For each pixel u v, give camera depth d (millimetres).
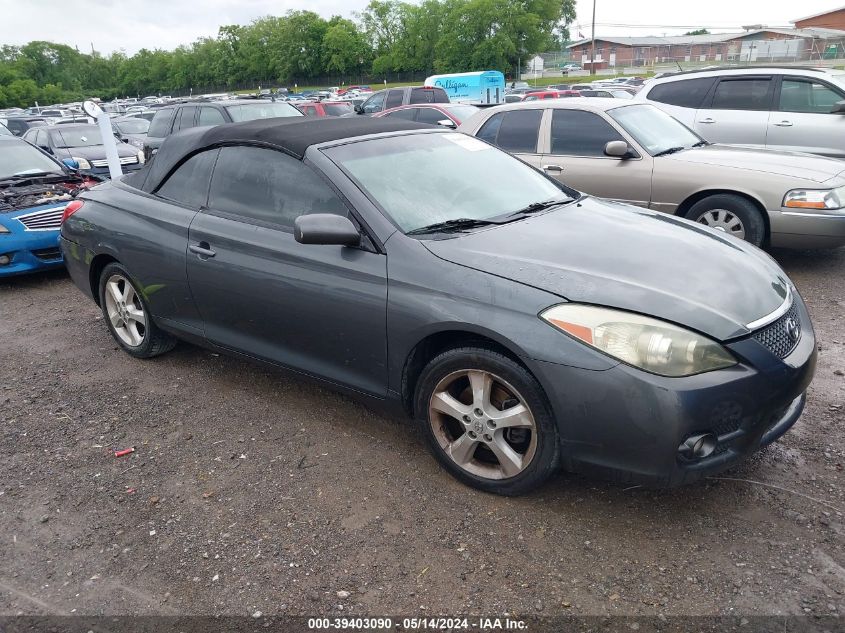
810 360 2855
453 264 2977
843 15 72438
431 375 3051
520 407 2834
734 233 6113
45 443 3727
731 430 2613
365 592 2539
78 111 37344
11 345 5312
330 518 2963
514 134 7250
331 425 3777
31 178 8172
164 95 121750
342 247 3287
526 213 3553
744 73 8617
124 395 4273
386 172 3527
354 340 3275
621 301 2637
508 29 72312
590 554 2672
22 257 6973
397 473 3281
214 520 2988
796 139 8180
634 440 2566
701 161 6188
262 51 102000
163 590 2594
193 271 3938
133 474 3383
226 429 3787
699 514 2871
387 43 90312
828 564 2553
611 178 6562
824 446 3330
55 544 2885
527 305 2736
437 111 13656
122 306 4703
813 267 6395
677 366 2520
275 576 2635
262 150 3758
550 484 3123
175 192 4211
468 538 2795
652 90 9336
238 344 3914
